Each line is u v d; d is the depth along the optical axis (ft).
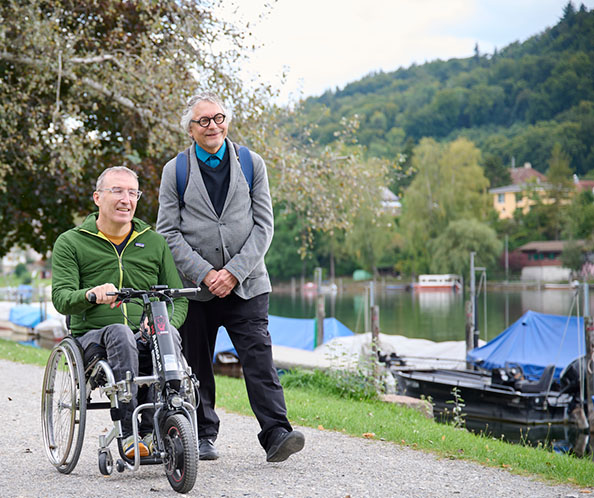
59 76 48.06
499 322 139.23
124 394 13.71
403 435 20.97
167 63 51.16
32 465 15.89
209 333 16.44
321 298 80.12
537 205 367.66
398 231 312.29
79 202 62.64
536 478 15.65
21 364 38.93
